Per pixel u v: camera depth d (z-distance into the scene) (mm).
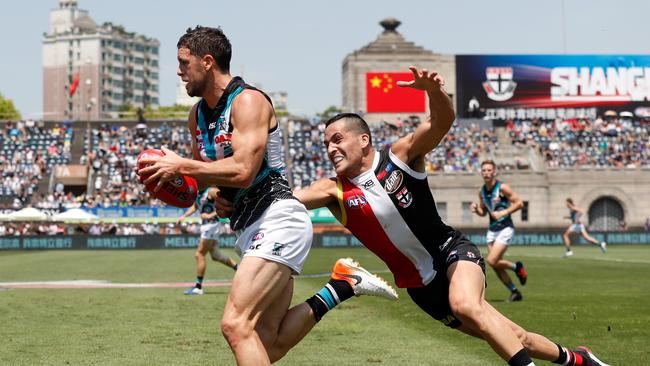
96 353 9391
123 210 54188
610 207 63031
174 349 9680
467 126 67625
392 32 70312
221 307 14391
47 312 13570
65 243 46625
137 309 14055
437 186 60531
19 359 9000
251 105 6188
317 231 51469
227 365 8664
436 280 7012
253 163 6105
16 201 58094
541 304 14625
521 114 68375
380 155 6863
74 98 186750
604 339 10352
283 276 6320
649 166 63219
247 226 6395
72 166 61688
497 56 68562
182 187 6367
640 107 68312
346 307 13898
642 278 21328
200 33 6285
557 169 62094
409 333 10930
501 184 15430
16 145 64688
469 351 9508
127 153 64125
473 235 49938
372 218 6859
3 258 35500
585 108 68500
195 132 6598
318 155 63562
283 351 6797
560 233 49594
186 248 47250
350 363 8773
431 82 6297
